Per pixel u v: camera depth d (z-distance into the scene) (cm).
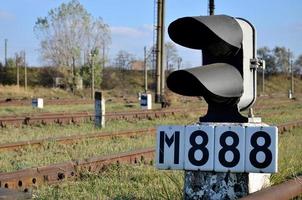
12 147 1206
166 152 472
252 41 488
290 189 534
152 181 798
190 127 465
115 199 678
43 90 6938
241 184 464
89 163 923
